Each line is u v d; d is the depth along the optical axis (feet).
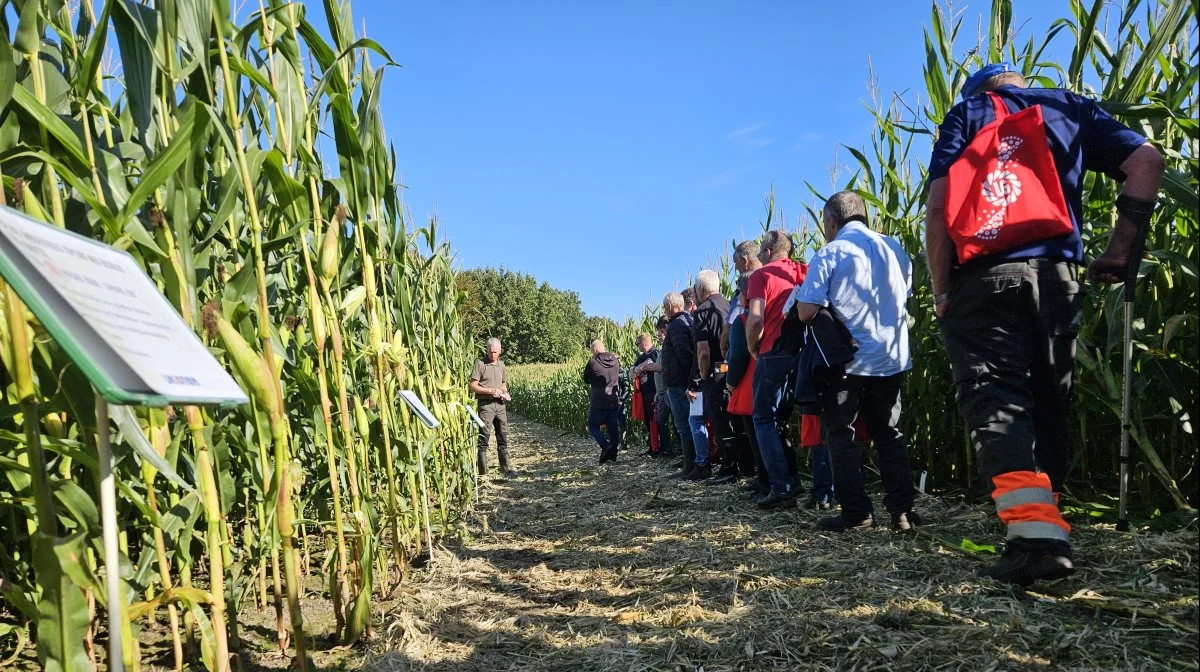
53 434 5.05
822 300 10.93
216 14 6.30
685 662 6.75
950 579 8.09
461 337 24.13
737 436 18.60
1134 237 7.34
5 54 4.29
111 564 3.79
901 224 13.67
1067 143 7.78
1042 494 7.45
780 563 9.76
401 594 9.78
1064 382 8.35
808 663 6.48
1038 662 5.90
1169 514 9.45
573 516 15.98
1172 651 5.85
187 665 7.48
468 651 7.69
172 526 5.84
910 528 10.77
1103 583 7.41
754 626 7.40
